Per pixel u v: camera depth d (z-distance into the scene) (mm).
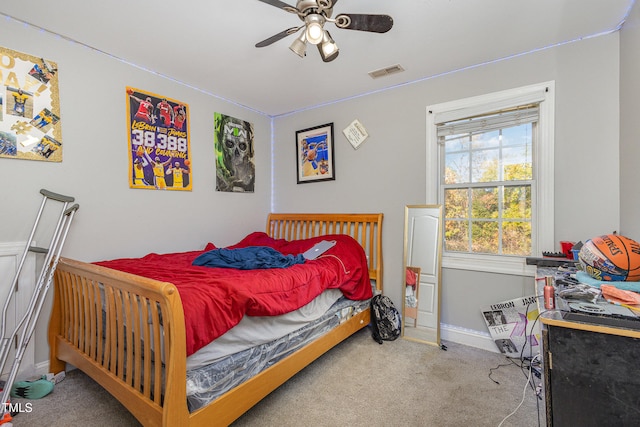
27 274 2000
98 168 2361
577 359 885
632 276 1194
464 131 2691
